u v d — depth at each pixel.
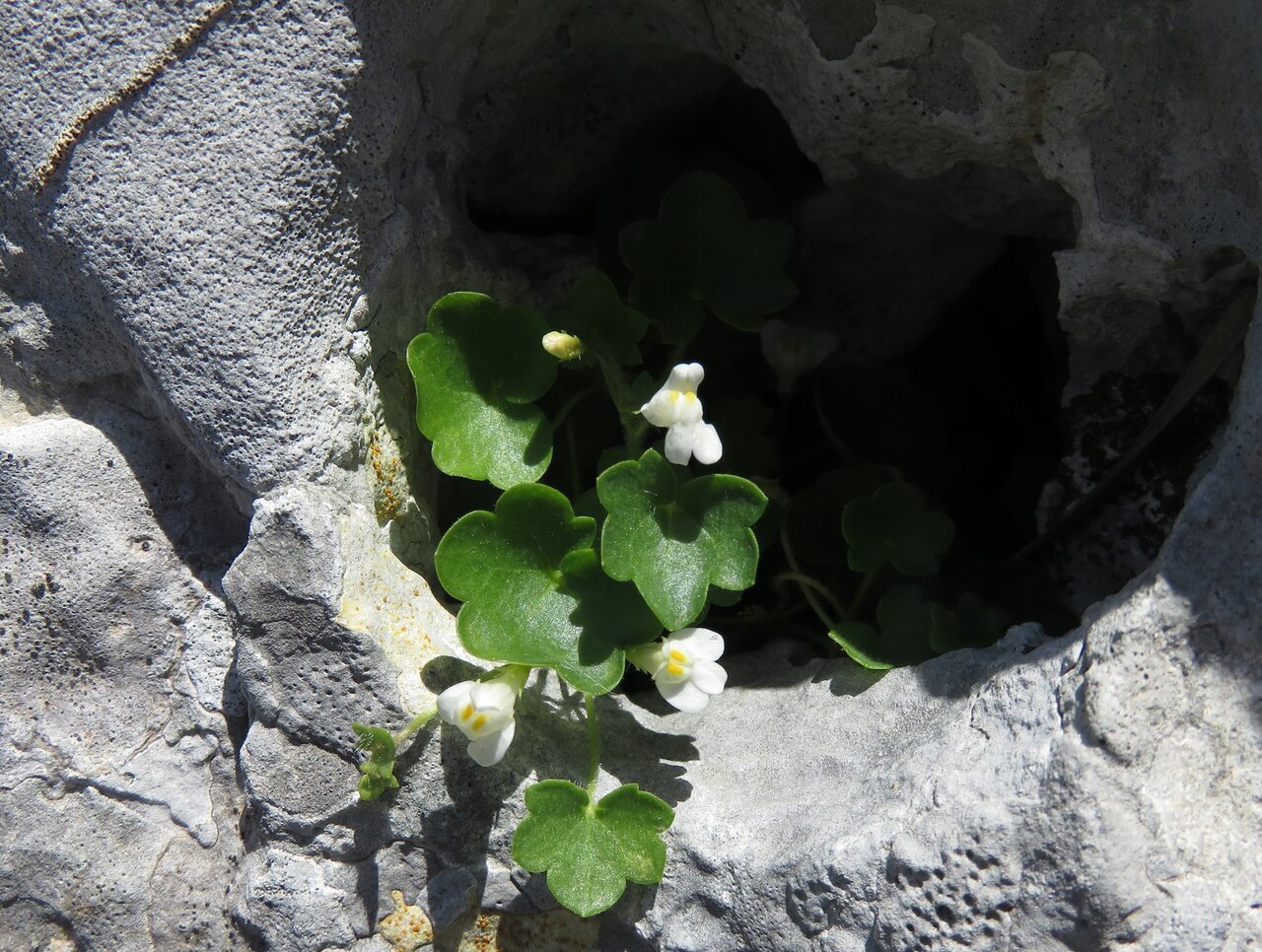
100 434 0.15
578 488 0.18
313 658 0.14
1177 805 0.12
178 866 0.15
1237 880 0.12
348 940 0.14
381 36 0.14
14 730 0.15
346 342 0.14
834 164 0.17
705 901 0.14
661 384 0.18
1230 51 0.13
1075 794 0.12
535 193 0.19
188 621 0.15
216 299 0.13
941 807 0.12
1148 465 0.16
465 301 0.15
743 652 0.18
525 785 0.14
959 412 0.21
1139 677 0.12
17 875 0.15
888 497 0.16
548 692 0.15
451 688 0.13
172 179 0.13
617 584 0.15
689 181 0.17
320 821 0.14
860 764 0.14
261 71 0.13
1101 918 0.12
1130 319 0.15
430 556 0.16
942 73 0.15
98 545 0.15
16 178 0.13
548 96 0.18
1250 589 0.12
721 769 0.15
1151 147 0.14
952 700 0.14
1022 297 0.21
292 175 0.13
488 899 0.14
